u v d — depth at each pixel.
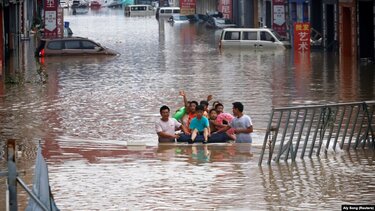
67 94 53.88
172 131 36.47
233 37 94.19
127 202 26.25
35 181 23.14
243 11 138.50
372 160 31.72
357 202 25.83
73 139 37.78
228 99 50.56
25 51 93.75
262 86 56.94
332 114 36.19
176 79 62.12
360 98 50.38
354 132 36.47
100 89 56.50
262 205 25.70
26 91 55.66
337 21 87.62
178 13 180.62
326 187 27.69
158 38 116.75
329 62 75.00
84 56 85.19
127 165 31.45
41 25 131.00
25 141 37.34
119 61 79.31
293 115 43.34
